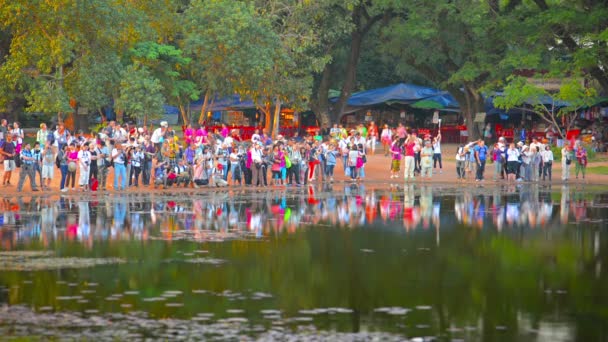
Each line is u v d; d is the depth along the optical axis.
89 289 23.05
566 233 34.81
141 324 19.36
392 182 64.75
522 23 85.94
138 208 43.31
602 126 97.44
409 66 101.88
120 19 71.50
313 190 56.81
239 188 57.81
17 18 67.56
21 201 46.69
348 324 19.55
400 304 21.61
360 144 66.38
